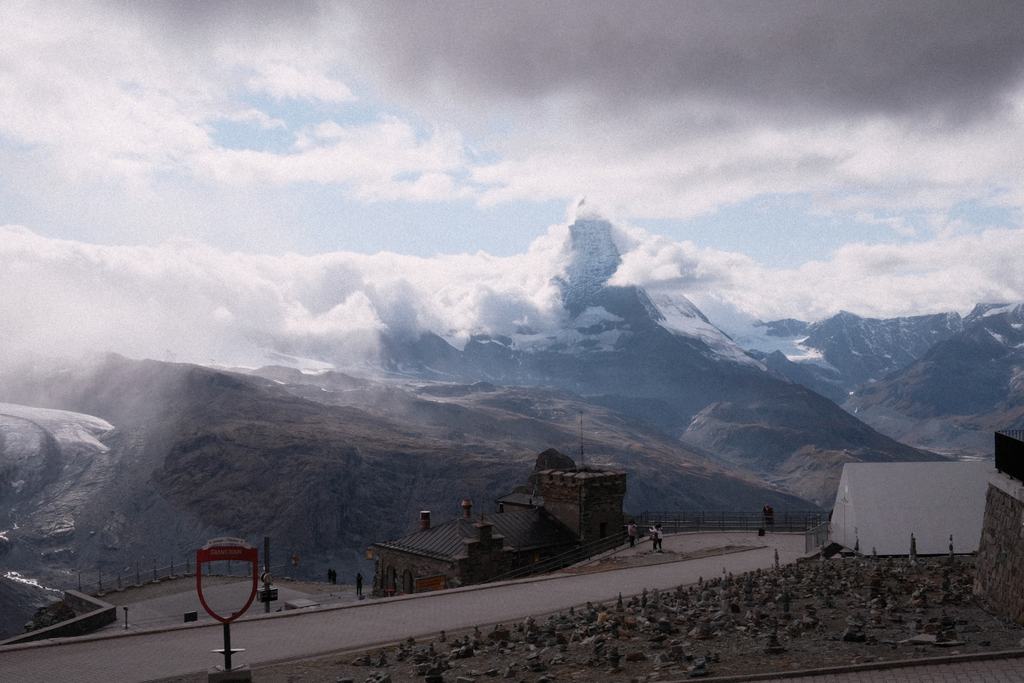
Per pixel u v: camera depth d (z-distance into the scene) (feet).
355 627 92.48
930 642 59.31
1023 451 72.13
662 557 156.56
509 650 72.43
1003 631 63.26
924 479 143.54
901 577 94.27
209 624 94.84
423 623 94.12
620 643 69.97
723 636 68.39
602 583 121.90
